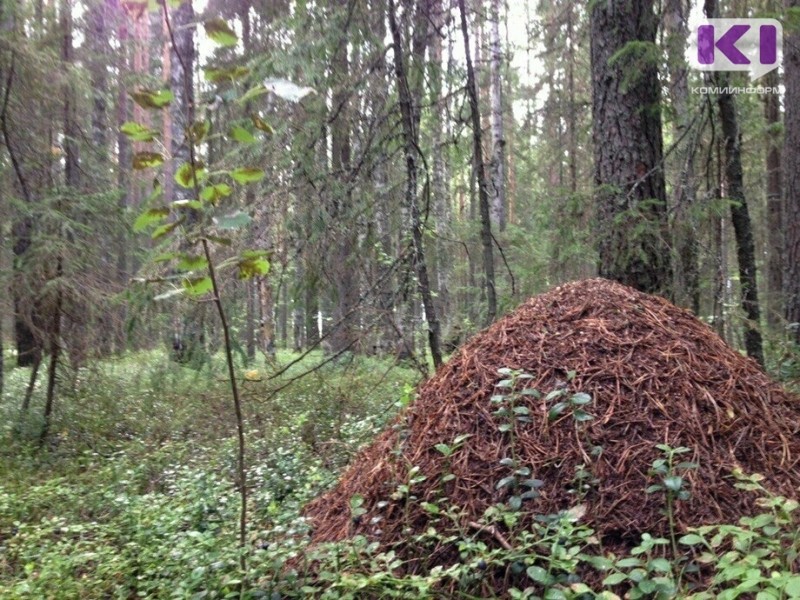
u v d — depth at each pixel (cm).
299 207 583
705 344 335
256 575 273
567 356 325
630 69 521
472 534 271
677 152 661
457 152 683
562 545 247
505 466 287
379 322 573
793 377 555
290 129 589
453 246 782
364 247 598
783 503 239
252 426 638
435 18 720
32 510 476
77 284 700
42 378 870
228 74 244
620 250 511
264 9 771
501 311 618
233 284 582
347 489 340
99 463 616
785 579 185
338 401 598
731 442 285
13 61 724
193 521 399
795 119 769
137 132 242
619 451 281
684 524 253
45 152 809
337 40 582
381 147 604
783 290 796
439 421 323
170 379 706
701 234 567
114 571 344
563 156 1391
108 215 759
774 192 1164
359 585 240
